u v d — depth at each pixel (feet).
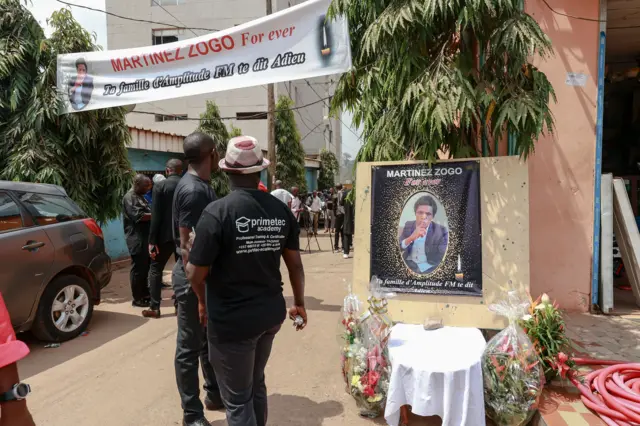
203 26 81.56
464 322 10.65
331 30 14.38
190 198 9.27
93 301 16.89
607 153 23.53
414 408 8.92
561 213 14.82
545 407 9.14
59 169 20.95
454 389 8.65
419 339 10.05
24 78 20.83
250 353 7.50
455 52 11.09
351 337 10.44
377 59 12.10
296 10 15.30
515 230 10.50
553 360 9.69
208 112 45.03
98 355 14.16
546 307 10.16
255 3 80.48
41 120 20.30
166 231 17.48
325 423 9.91
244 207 7.48
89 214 22.90
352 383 10.02
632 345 12.00
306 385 11.84
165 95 18.37
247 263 7.36
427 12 9.97
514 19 9.93
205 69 17.53
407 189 11.35
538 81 10.48
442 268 10.93
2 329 4.38
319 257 34.35
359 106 13.50
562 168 14.73
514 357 8.98
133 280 19.61
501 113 10.06
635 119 22.79
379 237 11.47
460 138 11.47
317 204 48.91
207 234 7.20
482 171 10.81
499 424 9.09
